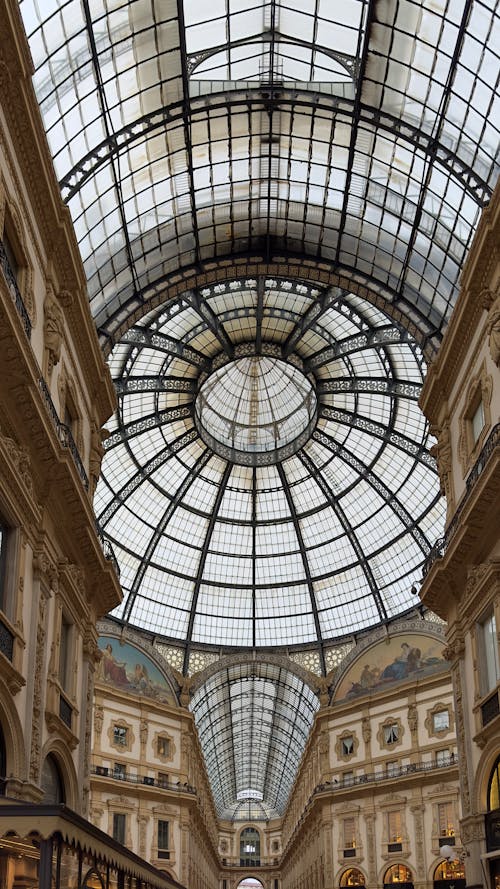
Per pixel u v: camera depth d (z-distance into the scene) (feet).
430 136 91.97
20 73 56.70
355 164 106.22
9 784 56.70
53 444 65.87
